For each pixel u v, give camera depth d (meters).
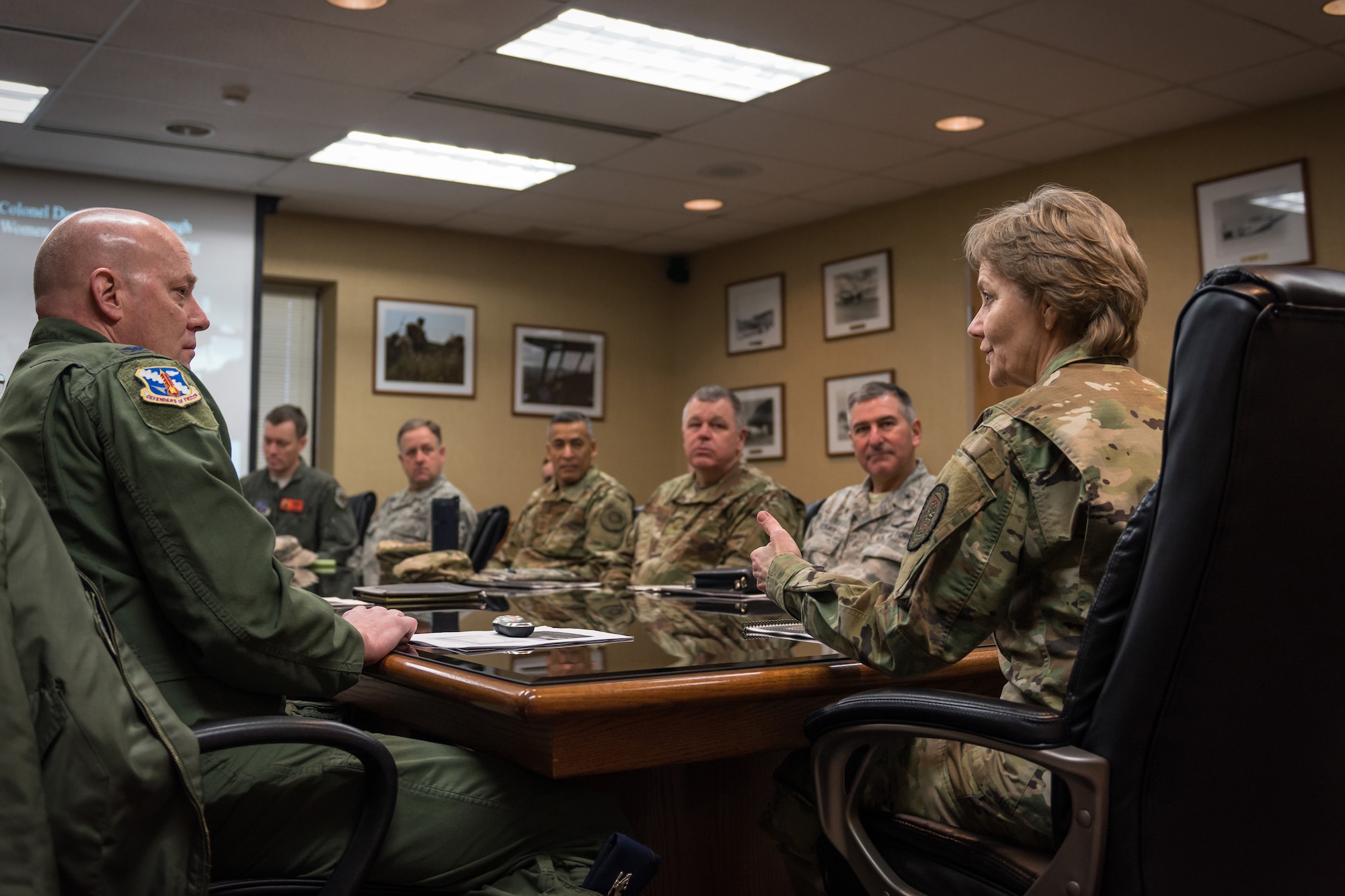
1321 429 0.95
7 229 6.03
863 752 1.38
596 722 1.23
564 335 8.02
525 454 7.83
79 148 5.78
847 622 1.30
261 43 4.49
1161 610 0.98
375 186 6.53
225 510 1.29
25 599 1.03
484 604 2.32
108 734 1.02
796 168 6.19
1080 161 5.91
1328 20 4.22
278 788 1.29
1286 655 1.00
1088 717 1.05
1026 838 1.19
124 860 1.03
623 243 8.03
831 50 4.56
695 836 1.66
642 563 3.50
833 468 7.22
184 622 1.26
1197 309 0.96
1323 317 0.94
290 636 1.31
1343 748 1.04
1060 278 1.29
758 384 7.77
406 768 1.35
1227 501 0.94
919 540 1.25
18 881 0.94
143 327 1.48
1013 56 4.59
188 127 5.50
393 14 4.22
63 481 1.27
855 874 1.35
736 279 7.98
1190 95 5.02
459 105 5.21
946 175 6.31
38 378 1.32
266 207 6.68
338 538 5.45
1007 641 1.26
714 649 1.50
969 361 6.43
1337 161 4.92
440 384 7.52
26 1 4.07
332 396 7.21
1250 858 1.03
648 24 4.32
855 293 7.11
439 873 1.33
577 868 1.35
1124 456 1.17
